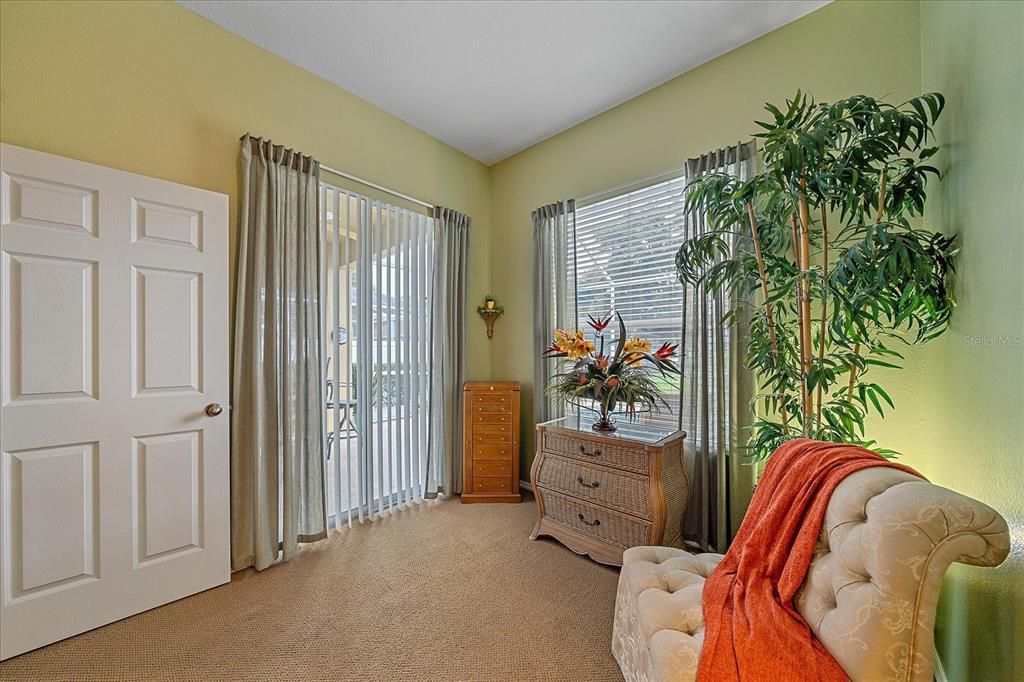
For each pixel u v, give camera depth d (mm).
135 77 1916
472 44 2314
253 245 2227
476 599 1927
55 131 1711
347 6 2055
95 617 1689
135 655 1552
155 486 1852
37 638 1567
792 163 1445
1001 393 1043
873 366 1925
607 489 2232
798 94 1577
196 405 1978
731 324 2064
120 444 1764
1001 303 1048
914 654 837
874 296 1388
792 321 1925
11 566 1532
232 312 2195
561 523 2453
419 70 2539
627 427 2498
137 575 1795
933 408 1656
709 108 2447
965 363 1294
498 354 3752
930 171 1484
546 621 1770
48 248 1606
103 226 1729
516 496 3189
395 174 3041
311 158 2451
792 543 1163
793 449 1392
